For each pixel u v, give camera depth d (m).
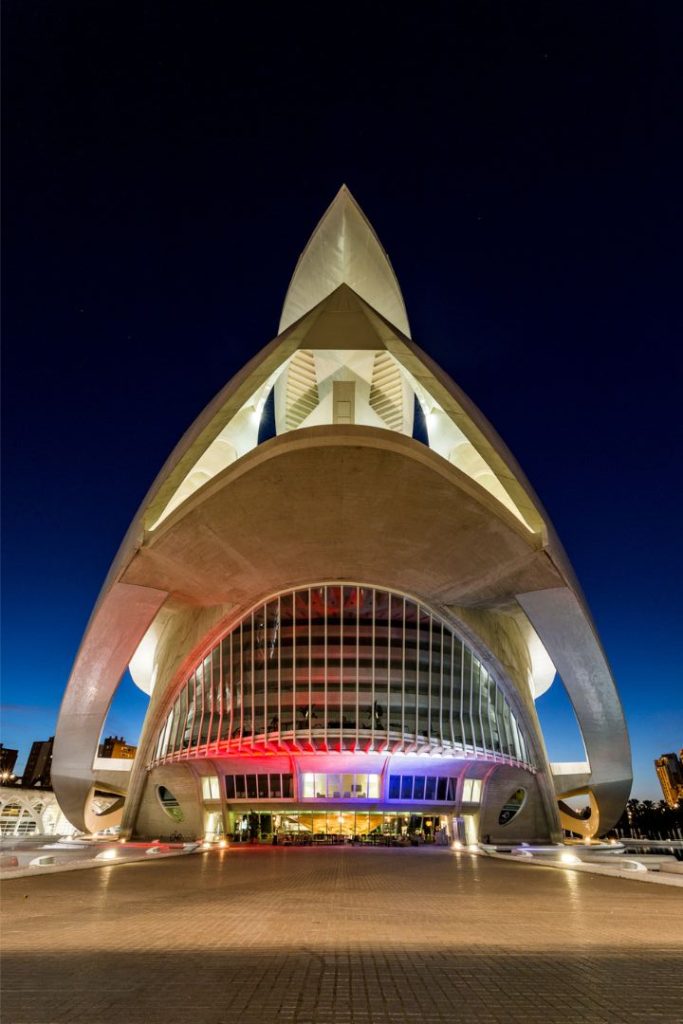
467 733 33.06
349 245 39.28
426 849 28.78
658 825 101.62
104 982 4.79
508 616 36.75
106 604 30.06
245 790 33.25
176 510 26.48
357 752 30.98
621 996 4.49
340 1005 4.23
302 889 11.92
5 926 7.50
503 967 5.38
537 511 28.48
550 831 34.50
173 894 11.05
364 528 27.83
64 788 34.19
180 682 35.59
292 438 23.89
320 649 32.72
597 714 32.59
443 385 29.59
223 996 4.42
